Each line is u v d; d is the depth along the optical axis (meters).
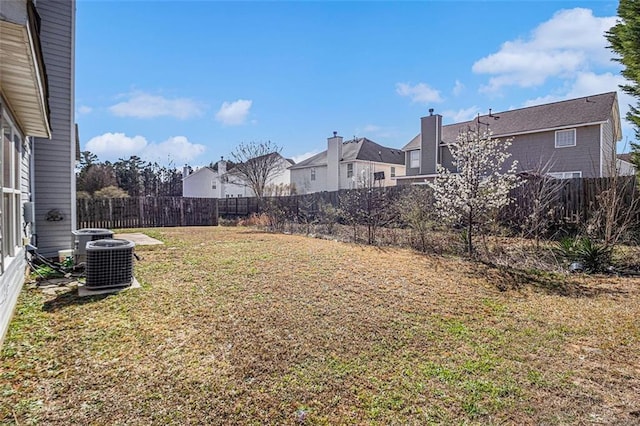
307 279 5.63
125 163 41.34
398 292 5.03
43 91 3.68
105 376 2.71
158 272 6.00
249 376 2.76
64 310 4.05
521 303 4.62
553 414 2.34
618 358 3.12
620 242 7.06
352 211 12.38
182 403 2.39
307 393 2.54
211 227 17.52
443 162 21.12
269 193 27.89
